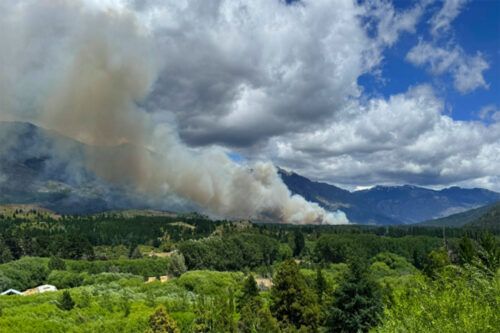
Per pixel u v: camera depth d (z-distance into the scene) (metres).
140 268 176.00
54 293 101.25
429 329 23.27
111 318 82.38
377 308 50.75
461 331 21.48
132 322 77.38
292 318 64.62
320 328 60.50
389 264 187.75
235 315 78.88
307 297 65.00
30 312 79.69
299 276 66.25
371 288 52.44
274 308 66.12
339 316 52.72
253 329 62.75
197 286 122.06
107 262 178.38
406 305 26.12
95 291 104.81
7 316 76.88
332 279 123.31
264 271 183.50
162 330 69.06
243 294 89.12
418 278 29.36
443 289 27.30
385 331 26.22
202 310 74.62
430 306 24.44
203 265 181.88
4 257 195.75
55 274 149.12
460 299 23.56
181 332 77.75
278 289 65.88
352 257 54.81
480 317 21.56
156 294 109.81
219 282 126.81
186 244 186.25
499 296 22.66
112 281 135.25
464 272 26.52
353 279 52.88
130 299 97.81
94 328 75.25
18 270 151.12
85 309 86.81
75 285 142.12
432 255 67.00
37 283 155.00
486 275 25.39
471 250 63.59
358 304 52.19
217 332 68.69
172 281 131.00
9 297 95.62
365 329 50.78
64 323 76.94
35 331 70.62
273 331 60.69
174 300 96.00
